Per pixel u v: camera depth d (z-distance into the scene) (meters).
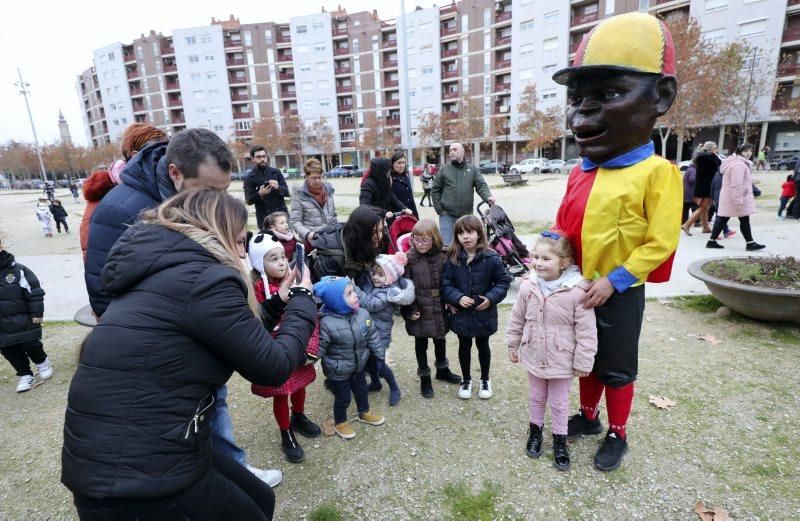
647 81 2.06
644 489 2.27
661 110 2.15
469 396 3.19
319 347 2.63
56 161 68.50
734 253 6.67
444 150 57.59
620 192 2.16
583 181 2.35
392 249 4.17
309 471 2.52
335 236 3.10
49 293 6.58
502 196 17.73
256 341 1.37
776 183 18.77
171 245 1.32
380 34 59.19
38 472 2.65
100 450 1.17
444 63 56.56
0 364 4.26
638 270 2.14
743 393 3.06
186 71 65.19
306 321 1.70
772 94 32.88
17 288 3.57
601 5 41.25
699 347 3.77
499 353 3.91
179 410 1.25
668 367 3.46
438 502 2.25
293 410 2.84
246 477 1.64
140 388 1.20
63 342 4.70
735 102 33.09
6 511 2.35
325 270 3.06
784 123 35.25
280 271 2.41
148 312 1.23
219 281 1.29
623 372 2.32
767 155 33.28
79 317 3.85
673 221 2.11
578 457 2.54
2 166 76.38
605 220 2.20
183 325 1.24
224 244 1.43
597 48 2.10
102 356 1.21
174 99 69.00
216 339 1.28
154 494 1.19
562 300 2.33
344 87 63.81
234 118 66.94
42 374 3.85
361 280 3.09
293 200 4.74
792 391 3.05
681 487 2.26
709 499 2.18
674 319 4.39
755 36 33.56
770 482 2.26
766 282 3.97
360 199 4.85
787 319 3.93
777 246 6.96
